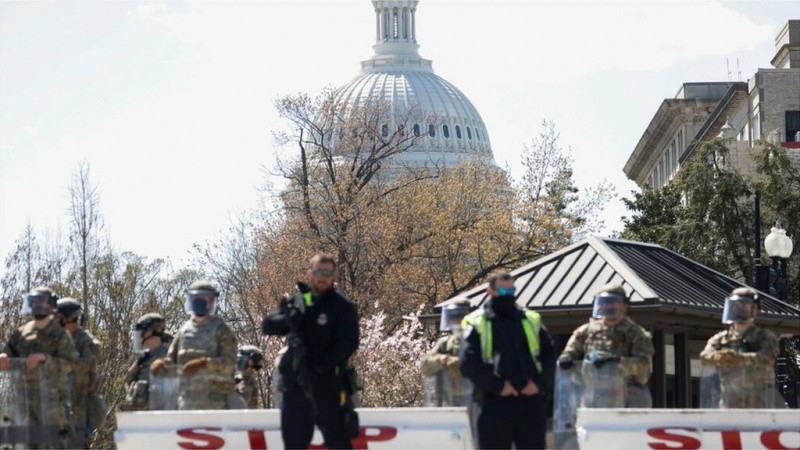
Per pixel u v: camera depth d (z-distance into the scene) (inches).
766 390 900.6
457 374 922.7
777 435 848.3
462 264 3344.0
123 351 2760.8
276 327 786.2
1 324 2746.1
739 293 904.9
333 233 3255.4
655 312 1057.5
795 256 3095.5
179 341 926.4
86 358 999.0
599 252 1134.4
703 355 904.9
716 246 3144.7
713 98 5964.6
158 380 922.7
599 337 888.9
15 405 944.3
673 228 3211.1
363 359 2527.1
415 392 2527.1
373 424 863.1
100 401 1020.5
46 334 960.9
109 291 2915.8
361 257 3184.1
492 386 785.6
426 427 860.6
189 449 875.4
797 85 4562.0
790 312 1196.5
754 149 3489.2
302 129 3435.0
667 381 1131.9
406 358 2726.4
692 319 1097.4
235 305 3206.2
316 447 866.1
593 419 853.2
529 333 796.0
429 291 3225.9
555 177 3659.0
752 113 4719.5
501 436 791.7
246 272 3161.9
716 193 3112.7
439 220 3309.5
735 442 851.4
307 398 779.4
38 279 2822.3
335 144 3659.0
